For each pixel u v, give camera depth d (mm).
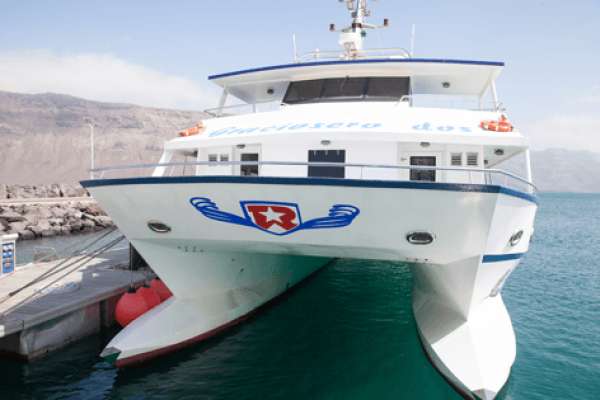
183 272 7676
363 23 10906
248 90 9227
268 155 6332
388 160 6004
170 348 7488
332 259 15461
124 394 6363
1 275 10586
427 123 6223
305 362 7320
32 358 7547
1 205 32219
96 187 6199
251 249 6973
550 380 6836
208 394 6336
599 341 8609
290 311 9914
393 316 9555
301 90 8359
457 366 6133
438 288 6965
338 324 9070
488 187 4703
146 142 199000
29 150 181375
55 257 12898
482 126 6062
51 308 7898
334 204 5145
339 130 5949
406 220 5180
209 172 6938
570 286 14047
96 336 8742
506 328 7203
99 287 9484
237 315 8773
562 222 48781
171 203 5895
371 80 8047
